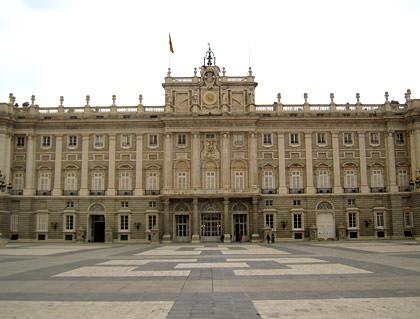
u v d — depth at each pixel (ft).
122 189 228.63
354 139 230.07
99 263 101.71
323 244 184.75
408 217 223.10
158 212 224.53
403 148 228.84
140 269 87.40
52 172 230.68
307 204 224.74
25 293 60.39
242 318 45.52
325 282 68.23
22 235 224.94
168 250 153.17
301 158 228.84
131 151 231.09
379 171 228.22
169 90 234.79
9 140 228.63
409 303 52.19
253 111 229.25
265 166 227.61
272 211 223.10
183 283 68.03
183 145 229.04
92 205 227.20
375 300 53.98
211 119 227.61
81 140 232.94
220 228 222.48
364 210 224.53
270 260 105.81
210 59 243.81
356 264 93.81
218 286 64.90
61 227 225.76
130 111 234.99
